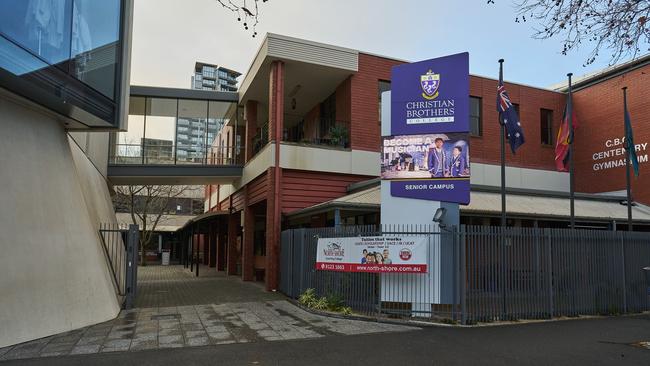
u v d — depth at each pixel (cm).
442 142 1195
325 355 788
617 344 869
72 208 1102
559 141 1606
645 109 1925
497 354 793
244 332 975
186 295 1559
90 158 1652
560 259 1198
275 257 1659
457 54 1211
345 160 1756
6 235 872
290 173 1702
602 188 2083
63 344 856
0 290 836
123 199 3859
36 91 935
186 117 2484
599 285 1245
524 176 2066
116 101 1255
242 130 2650
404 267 1103
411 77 1245
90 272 1095
